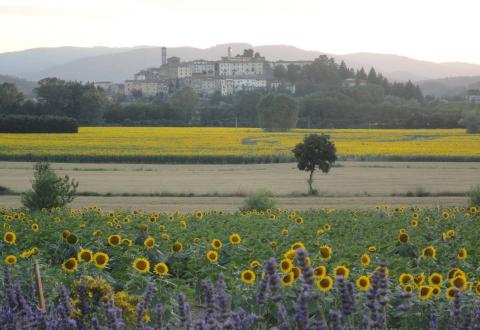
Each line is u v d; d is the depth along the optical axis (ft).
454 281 46.37
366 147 487.20
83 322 39.93
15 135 600.80
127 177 310.86
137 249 78.28
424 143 534.78
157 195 249.75
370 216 156.25
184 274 78.38
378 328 33.45
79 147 462.19
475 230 117.39
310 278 30.01
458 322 37.55
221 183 289.94
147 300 39.50
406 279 51.34
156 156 387.55
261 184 288.30
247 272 50.52
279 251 84.89
